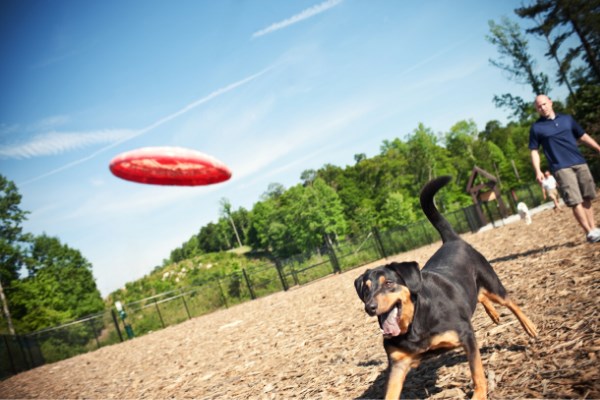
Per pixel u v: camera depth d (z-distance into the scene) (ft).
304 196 216.54
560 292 15.48
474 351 9.87
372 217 208.85
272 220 258.16
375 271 10.23
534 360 10.60
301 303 41.39
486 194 81.56
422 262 44.04
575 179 19.77
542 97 20.07
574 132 20.15
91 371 36.45
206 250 399.65
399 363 9.86
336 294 39.01
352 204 239.30
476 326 15.30
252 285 79.41
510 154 234.99
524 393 9.12
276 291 78.28
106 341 69.82
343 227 214.69
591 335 10.69
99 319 71.72
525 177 217.56
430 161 218.79
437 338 9.82
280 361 20.21
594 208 39.50
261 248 296.51
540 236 33.37
